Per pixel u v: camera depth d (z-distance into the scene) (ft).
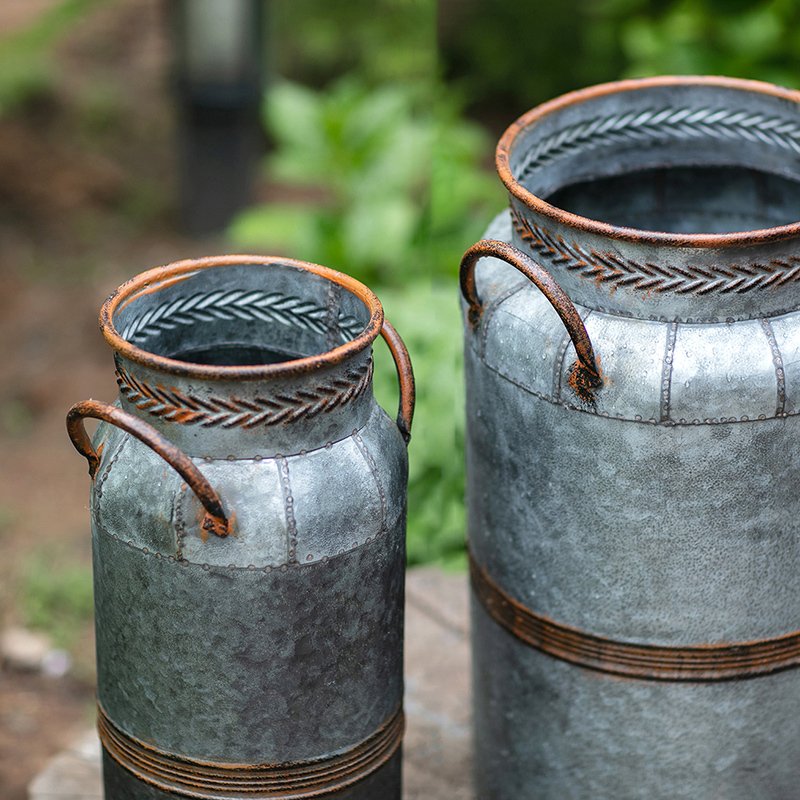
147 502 8.63
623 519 9.55
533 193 10.55
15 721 18.62
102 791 12.43
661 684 10.07
